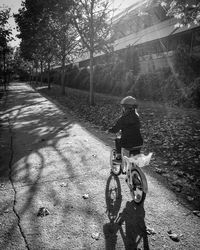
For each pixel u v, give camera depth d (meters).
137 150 4.34
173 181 4.90
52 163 6.05
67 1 15.09
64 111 14.96
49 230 3.42
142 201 3.91
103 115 12.43
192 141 7.20
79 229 3.43
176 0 7.62
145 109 12.99
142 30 30.53
